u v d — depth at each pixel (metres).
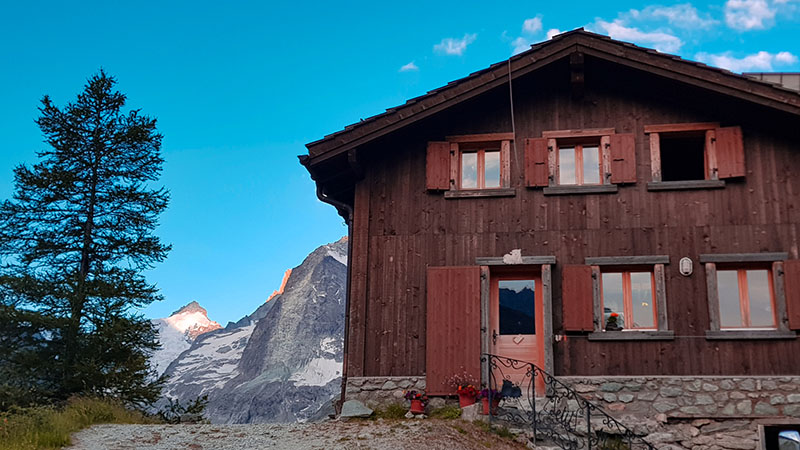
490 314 15.21
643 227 14.89
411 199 15.91
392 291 15.53
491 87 15.42
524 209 15.41
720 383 13.96
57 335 17.78
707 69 14.51
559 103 15.82
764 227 14.51
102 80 19.94
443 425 13.52
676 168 17.28
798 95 14.05
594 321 14.59
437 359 14.94
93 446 11.88
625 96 15.62
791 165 14.70
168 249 19.72
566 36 15.20
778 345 14.02
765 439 13.71
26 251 18.78
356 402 14.83
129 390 17.64
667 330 14.33
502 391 14.16
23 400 16.11
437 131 16.12
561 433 13.70
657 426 13.88
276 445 12.12
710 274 14.45
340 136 15.65
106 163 19.61
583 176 15.61
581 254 14.98
